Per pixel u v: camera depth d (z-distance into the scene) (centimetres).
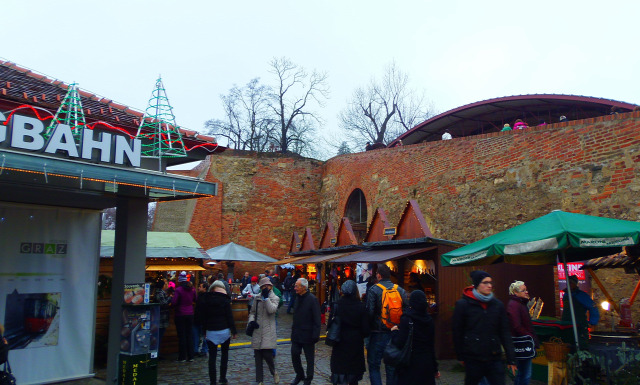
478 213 1577
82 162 661
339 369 723
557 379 786
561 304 1190
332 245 2081
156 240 1598
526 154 1412
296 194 3123
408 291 1262
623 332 841
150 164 879
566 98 2100
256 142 4766
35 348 809
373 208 2355
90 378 864
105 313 1119
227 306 864
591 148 1206
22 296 805
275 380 876
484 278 586
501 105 2378
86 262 887
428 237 1155
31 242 825
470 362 570
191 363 1078
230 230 2989
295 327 827
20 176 704
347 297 745
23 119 662
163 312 1155
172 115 895
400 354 596
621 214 1108
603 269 1112
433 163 1864
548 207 1312
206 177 3075
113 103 954
